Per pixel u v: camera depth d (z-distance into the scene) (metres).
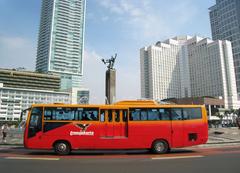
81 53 189.50
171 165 11.38
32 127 16.73
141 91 189.38
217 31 180.25
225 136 33.41
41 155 16.02
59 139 16.53
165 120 17.27
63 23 185.62
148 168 10.62
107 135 16.72
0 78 150.38
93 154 16.83
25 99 139.88
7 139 30.30
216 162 12.07
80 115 16.97
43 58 181.50
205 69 174.50
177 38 199.38
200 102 121.81
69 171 9.98
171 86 188.00
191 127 17.42
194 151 18.19
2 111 133.00
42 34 187.75
